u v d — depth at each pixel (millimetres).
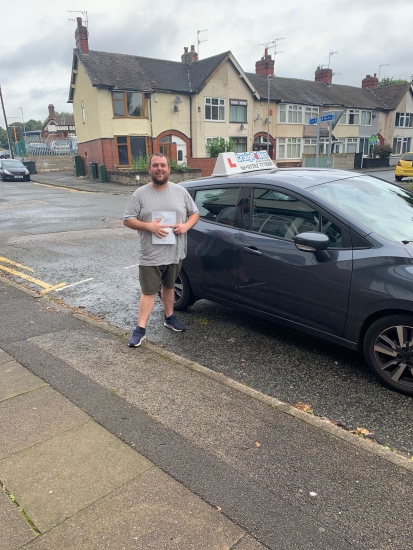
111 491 2299
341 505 2225
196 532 2053
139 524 2092
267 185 4168
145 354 3941
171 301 4539
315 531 2068
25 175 27969
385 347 3355
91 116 28125
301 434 2789
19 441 2709
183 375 3553
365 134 40938
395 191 4402
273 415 2994
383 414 3129
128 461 2535
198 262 4688
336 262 3512
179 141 29969
